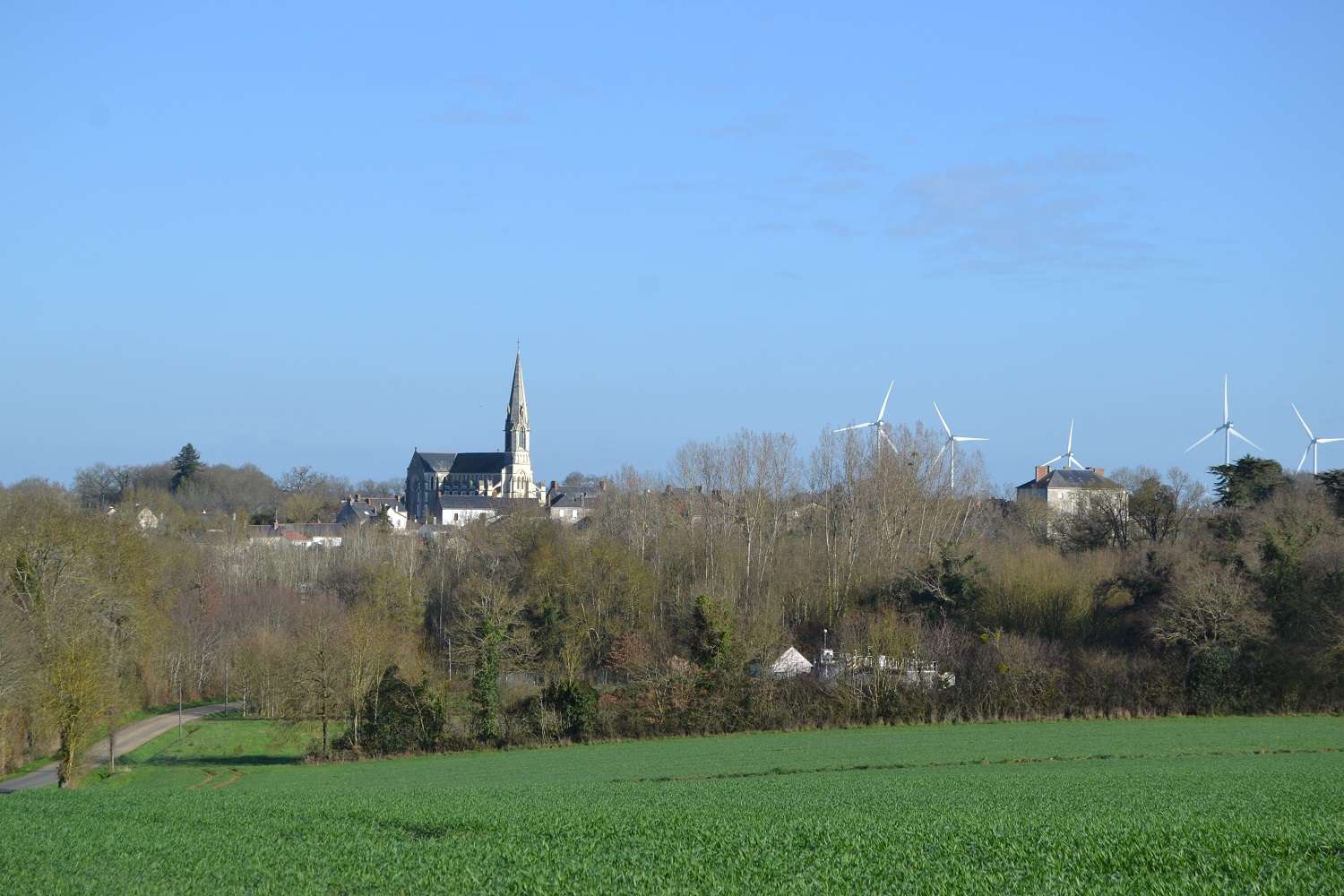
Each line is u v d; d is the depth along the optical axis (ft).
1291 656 278.46
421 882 100.83
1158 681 276.82
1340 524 336.08
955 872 97.35
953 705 273.13
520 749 254.68
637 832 122.93
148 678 302.45
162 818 142.51
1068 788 163.63
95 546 244.22
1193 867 94.99
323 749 255.91
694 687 269.64
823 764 215.51
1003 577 338.13
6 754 236.63
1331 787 162.20
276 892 98.53
